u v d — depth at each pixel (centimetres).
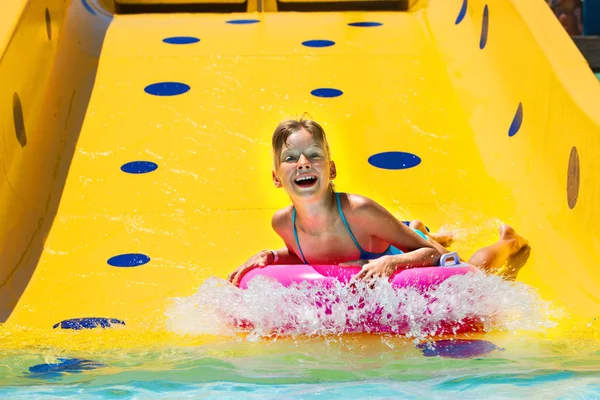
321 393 884
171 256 1408
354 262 1191
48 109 1784
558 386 888
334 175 1209
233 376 952
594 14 2634
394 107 1852
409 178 1627
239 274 1234
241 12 2481
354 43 2136
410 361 1000
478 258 1313
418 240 1222
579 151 1383
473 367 970
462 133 1764
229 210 1538
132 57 2050
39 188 1577
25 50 1691
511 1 1794
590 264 1288
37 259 1400
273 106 1859
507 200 1548
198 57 2058
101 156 1688
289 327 1128
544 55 1596
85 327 1185
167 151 1708
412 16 2306
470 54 1984
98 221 1502
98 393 901
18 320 1218
